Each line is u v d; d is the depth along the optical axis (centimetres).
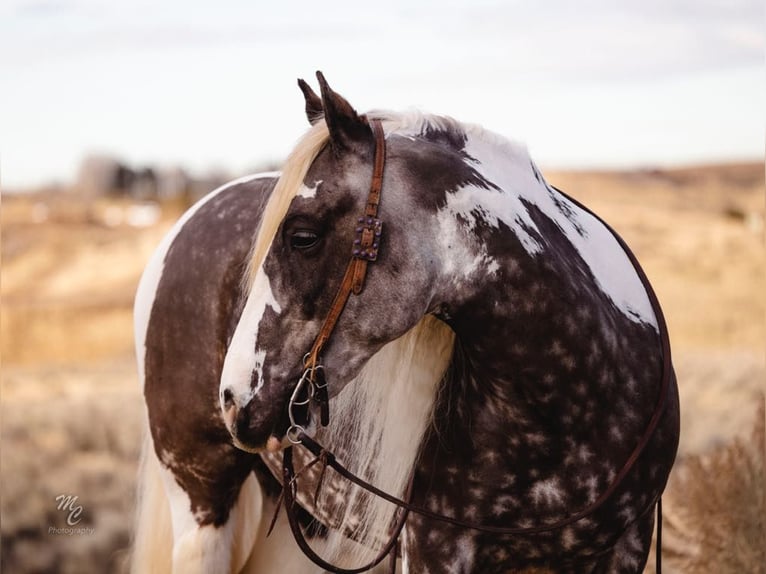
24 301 3984
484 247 302
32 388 1908
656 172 6606
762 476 523
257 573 425
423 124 320
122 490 828
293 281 297
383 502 355
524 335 307
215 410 402
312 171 300
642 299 344
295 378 299
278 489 426
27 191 7975
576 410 314
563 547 325
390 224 295
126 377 2178
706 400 1277
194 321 406
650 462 330
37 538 728
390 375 337
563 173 6381
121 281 4556
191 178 7781
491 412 320
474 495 325
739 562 509
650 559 538
